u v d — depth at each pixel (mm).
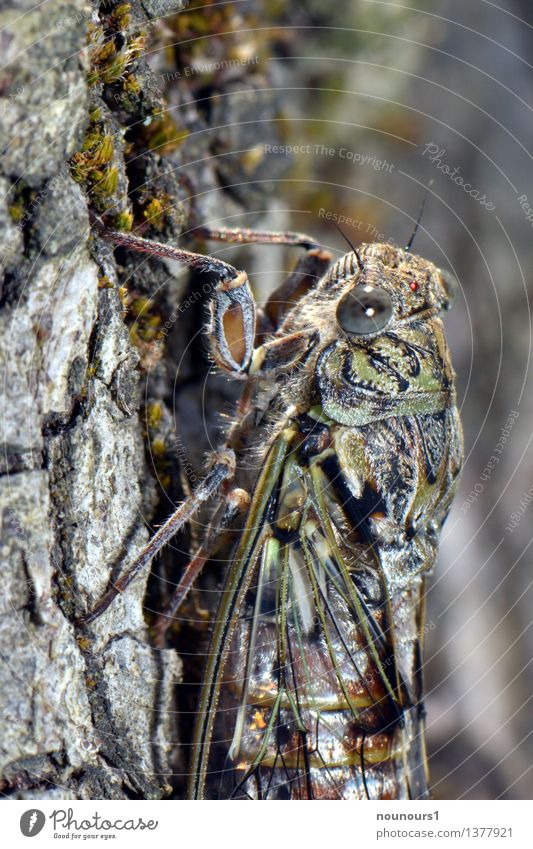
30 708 183
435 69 229
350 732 191
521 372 224
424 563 193
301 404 191
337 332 190
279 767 190
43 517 184
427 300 193
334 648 190
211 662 189
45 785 184
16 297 183
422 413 192
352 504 190
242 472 192
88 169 188
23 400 183
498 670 217
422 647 195
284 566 190
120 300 190
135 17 191
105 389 189
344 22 225
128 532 190
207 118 207
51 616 185
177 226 197
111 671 189
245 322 191
